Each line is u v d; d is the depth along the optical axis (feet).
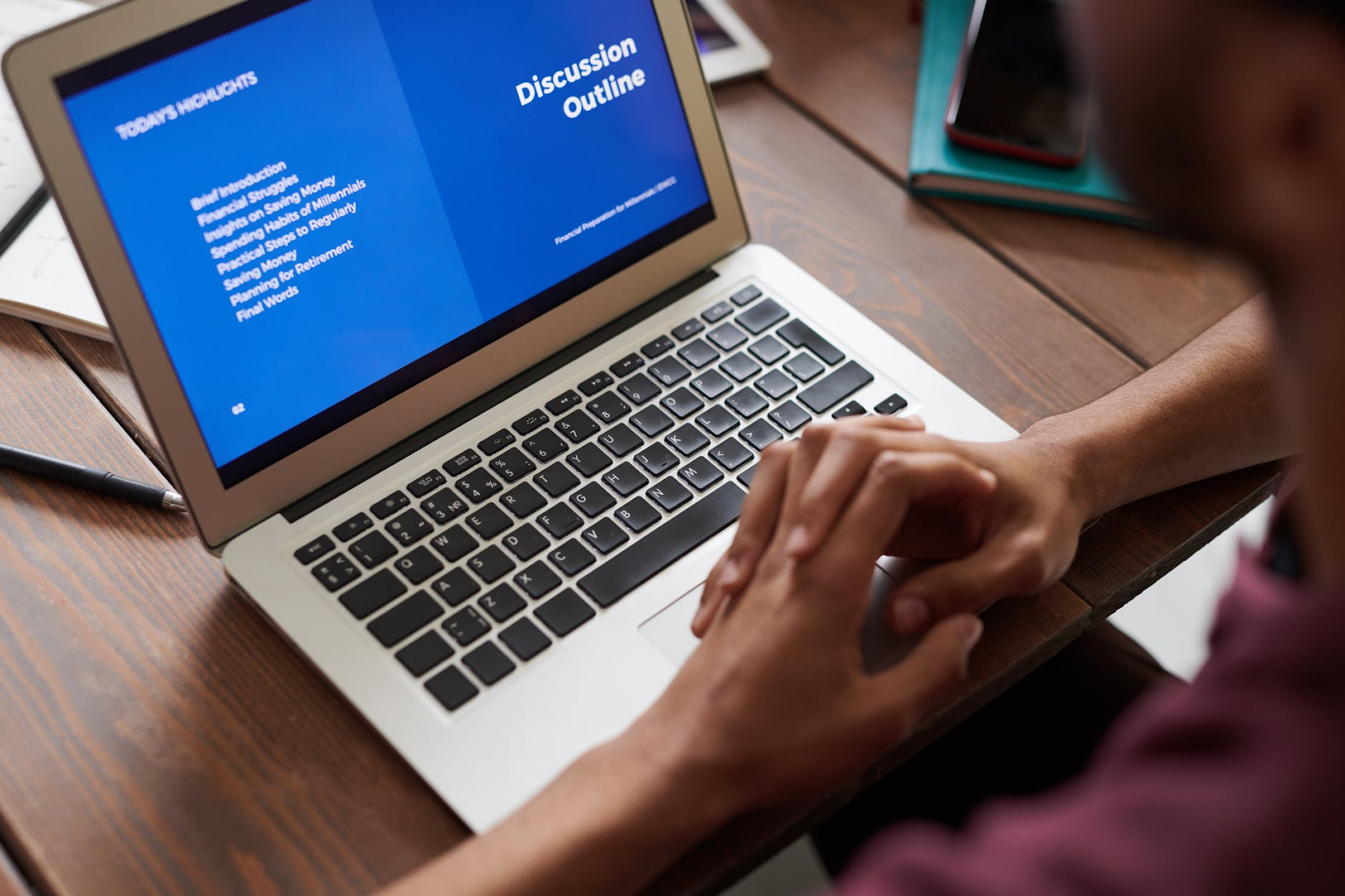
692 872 1.91
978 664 2.20
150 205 2.11
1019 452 2.27
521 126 2.57
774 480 2.17
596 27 2.64
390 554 2.26
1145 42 1.00
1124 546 2.41
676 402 2.57
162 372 2.16
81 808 1.97
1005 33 3.42
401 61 2.39
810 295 2.82
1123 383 2.75
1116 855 1.05
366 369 2.41
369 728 2.09
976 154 3.26
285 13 2.23
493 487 2.38
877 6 3.90
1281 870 0.97
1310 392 1.09
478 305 2.55
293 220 2.29
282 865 1.92
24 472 2.44
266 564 2.23
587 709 2.07
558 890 1.74
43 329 2.76
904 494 2.02
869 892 1.22
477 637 2.15
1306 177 0.96
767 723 1.85
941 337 2.85
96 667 2.15
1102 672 3.30
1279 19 0.92
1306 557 1.67
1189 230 1.13
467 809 1.94
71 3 3.34
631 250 2.76
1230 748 1.05
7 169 3.00
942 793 3.07
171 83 2.11
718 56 3.57
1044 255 3.10
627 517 2.35
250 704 2.12
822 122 3.48
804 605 1.92
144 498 2.41
